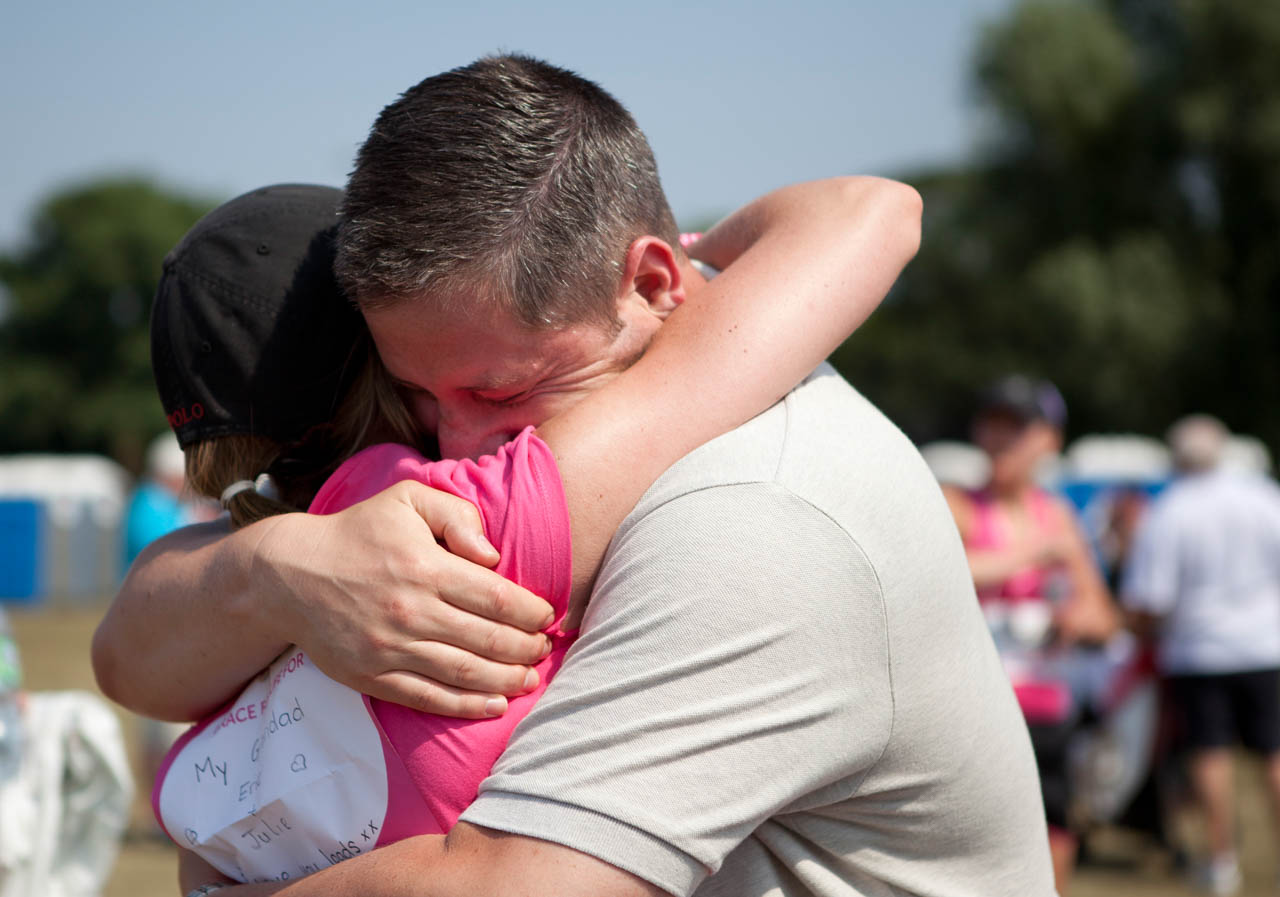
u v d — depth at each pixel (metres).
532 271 1.04
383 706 1.06
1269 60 22.47
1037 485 4.50
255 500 1.24
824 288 1.14
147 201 52.81
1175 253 23.81
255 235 1.25
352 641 1.03
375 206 1.04
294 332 1.23
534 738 0.99
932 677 1.06
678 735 0.95
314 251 1.25
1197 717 5.34
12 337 51.00
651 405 1.06
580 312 1.08
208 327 1.23
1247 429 23.39
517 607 1.02
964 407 30.80
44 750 2.15
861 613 1.00
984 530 4.35
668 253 1.15
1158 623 5.44
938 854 1.12
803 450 1.04
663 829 0.93
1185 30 23.58
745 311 1.11
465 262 1.02
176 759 1.25
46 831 2.12
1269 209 23.06
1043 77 23.67
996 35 24.47
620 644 0.98
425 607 1.01
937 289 30.31
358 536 1.05
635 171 1.13
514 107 1.06
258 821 1.13
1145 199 24.47
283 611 1.07
